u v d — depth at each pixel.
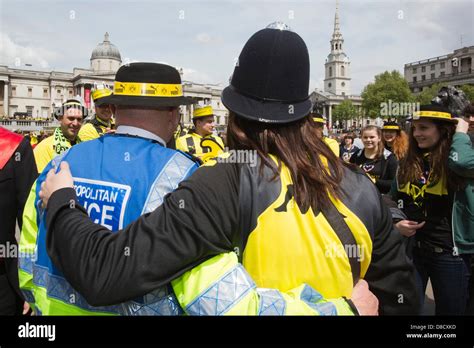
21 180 2.48
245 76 1.25
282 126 1.23
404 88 62.50
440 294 3.04
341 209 1.20
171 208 1.09
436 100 3.33
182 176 1.42
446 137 2.97
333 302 1.15
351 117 77.44
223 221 1.11
